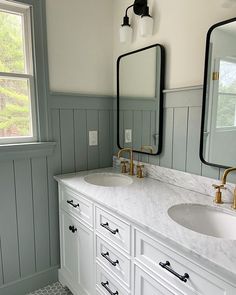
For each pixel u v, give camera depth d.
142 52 1.78
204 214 1.26
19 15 1.70
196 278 0.86
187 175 1.51
